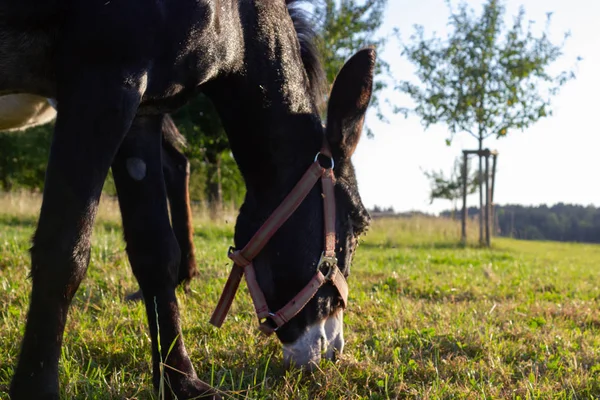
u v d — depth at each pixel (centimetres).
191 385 261
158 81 243
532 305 500
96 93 219
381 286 562
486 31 1492
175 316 273
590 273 849
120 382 284
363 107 268
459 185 2238
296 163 273
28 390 212
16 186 1998
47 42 229
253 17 277
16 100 383
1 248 622
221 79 276
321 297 273
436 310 449
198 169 1783
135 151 277
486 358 342
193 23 244
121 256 598
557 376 315
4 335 342
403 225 1716
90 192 214
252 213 276
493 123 1514
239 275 277
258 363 315
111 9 222
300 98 284
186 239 450
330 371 284
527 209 4559
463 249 1409
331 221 269
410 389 291
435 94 1528
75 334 347
